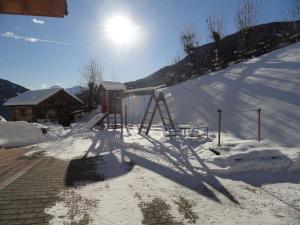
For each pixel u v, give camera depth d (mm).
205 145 9305
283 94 13039
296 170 7219
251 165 7262
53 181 6805
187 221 4605
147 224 4520
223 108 14586
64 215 4848
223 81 19312
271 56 20609
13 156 10078
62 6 3945
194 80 23984
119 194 5836
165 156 8922
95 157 9539
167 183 6500
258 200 5473
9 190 6137
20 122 14383
